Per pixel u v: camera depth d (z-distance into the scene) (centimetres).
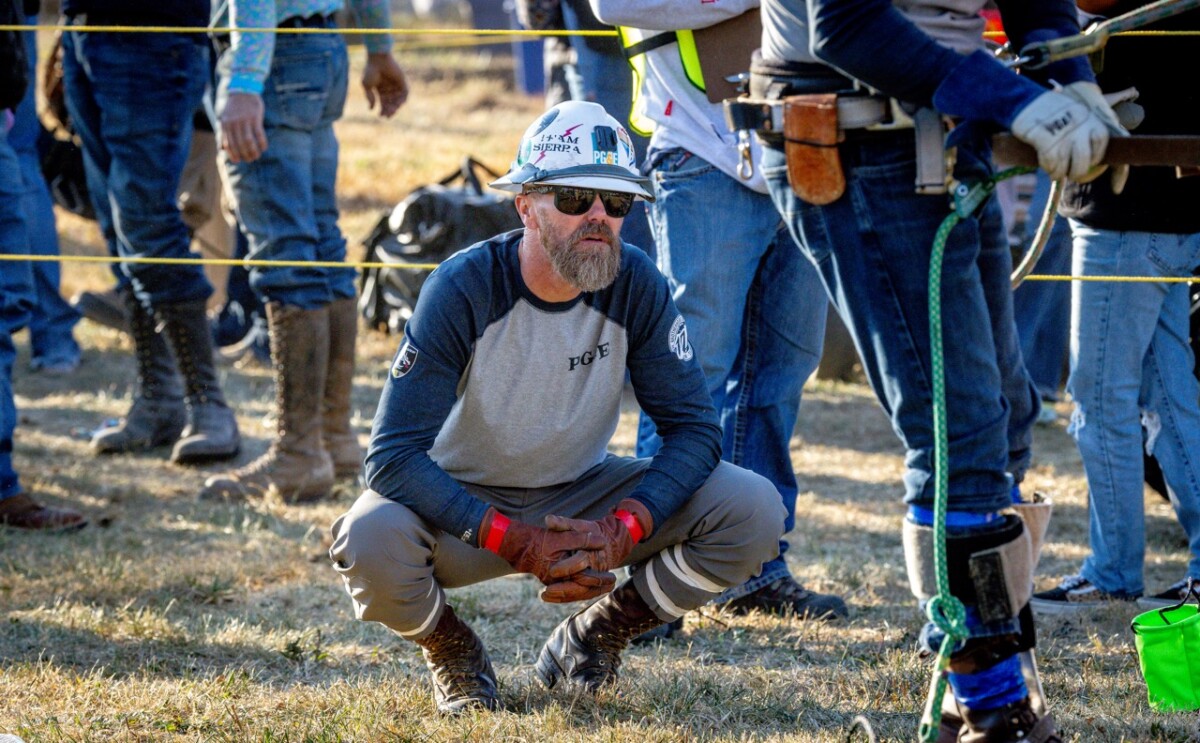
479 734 816
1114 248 1091
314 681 959
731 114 697
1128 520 1136
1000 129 616
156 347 1736
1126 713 869
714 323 1035
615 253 777
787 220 713
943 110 602
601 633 895
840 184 653
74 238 3070
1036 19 673
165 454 1722
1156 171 1052
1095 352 1117
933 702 661
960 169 624
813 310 1122
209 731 845
